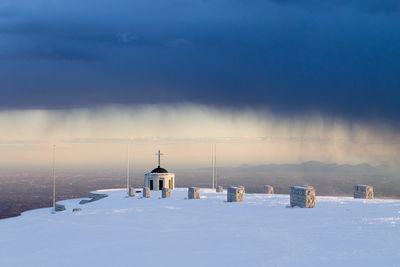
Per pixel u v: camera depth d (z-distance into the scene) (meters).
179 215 40.78
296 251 21.11
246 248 22.67
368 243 21.72
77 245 27.52
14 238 32.78
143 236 29.22
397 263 17.86
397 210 33.53
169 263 20.64
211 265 19.69
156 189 80.50
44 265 22.67
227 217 36.97
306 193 38.31
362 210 34.56
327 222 29.61
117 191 81.88
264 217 34.94
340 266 17.89
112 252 24.23
